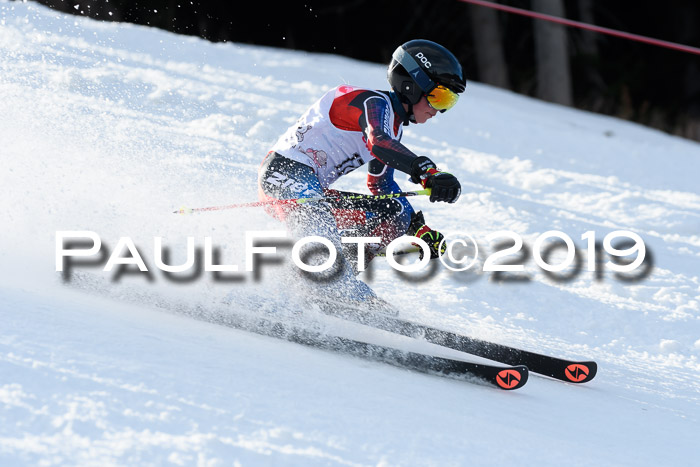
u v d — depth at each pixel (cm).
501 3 7244
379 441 707
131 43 3466
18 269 1091
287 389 793
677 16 7656
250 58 3938
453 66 1121
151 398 693
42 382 684
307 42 6944
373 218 1208
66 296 1001
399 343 1110
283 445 653
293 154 1159
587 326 1459
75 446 589
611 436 880
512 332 1348
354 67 4400
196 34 5641
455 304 1451
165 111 2489
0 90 2167
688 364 1332
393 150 1040
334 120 1141
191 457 599
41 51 2825
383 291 1466
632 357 1330
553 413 931
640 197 2723
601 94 6819
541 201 2541
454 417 824
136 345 830
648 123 6550
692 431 959
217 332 971
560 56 6331
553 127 4150
